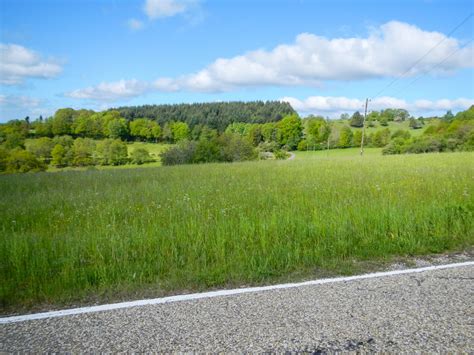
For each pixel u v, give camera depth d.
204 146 48.44
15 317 2.91
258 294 3.25
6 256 4.26
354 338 2.49
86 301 3.20
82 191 10.09
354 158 26.14
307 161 23.84
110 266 3.86
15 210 7.53
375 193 8.11
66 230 5.81
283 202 7.44
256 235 4.96
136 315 2.89
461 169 12.92
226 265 3.91
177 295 3.27
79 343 2.49
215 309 2.96
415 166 15.55
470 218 5.45
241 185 10.48
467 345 2.39
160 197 8.61
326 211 6.23
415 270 3.81
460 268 3.85
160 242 4.71
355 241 4.73
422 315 2.81
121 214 6.77
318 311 2.89
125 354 2.35
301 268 3.91
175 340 2.50
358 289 3.33
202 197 8.23
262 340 2.48
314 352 2.33
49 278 3.71
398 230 5.09
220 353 2.34
